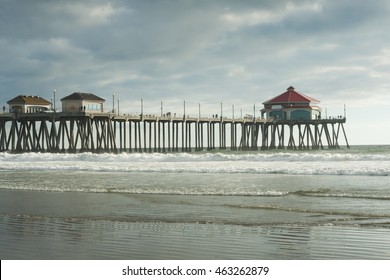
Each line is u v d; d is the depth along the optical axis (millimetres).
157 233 17891
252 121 123375
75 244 16172
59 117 91375
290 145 130000
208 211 22859
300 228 18625
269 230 18281
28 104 100625
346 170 41000
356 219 20438
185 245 15922
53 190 32406
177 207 24188
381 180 35375
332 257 14445
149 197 28188
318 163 51125
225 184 34469
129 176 42531
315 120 128625
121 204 25500
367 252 14914
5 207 24906
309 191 29641
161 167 50938
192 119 107375
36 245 16078
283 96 132000
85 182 37500
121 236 17375
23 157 70688
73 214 22469
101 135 95000
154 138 102000
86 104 94000
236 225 19375
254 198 27203
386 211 22250
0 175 45688
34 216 22047
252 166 49312
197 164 53844
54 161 67000
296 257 14461
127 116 94250
